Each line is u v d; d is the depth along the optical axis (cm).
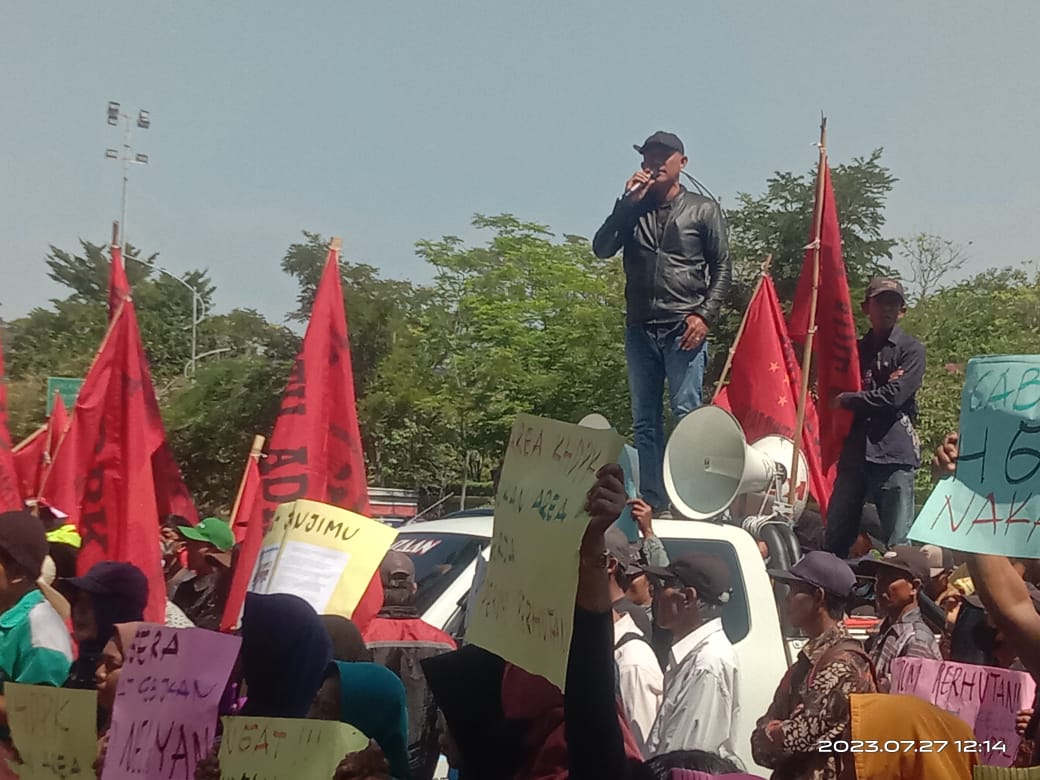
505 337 2519
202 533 665
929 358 2300
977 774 318
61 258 5722
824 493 840
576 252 2655
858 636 675
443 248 2692
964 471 290
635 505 598
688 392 768
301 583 457
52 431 754
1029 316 2648
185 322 5231
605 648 275
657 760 362
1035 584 480
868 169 2088
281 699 326
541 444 284
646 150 770
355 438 593
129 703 346
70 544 597
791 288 2127
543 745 294
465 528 640
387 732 338
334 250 603
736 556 630
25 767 384
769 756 421
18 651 423
